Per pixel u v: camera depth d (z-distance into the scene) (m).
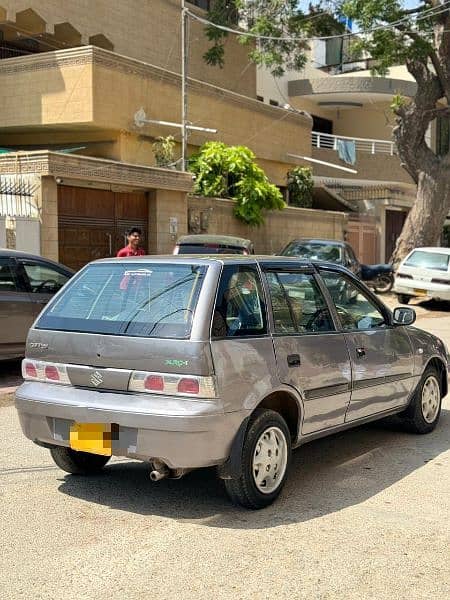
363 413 6.05
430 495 5.33
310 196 28.16
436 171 23.33
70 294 5.36
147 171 17.22
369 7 19.86
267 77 32.47
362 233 30.94
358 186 32.59
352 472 5.88
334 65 36.03
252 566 4.11
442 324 16.44
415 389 6.86
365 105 35.91
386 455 6.37
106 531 4.61
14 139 20.62
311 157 29.64
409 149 23.50
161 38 23.83
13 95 19.05
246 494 4.84
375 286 22.89
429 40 22.48
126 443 4.68
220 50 24.17
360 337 6.01
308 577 3.98
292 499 5.23
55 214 15.17
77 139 19.95
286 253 18.81
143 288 5.08
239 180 21.27
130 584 3.89
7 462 6.05
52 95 18.58
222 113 23.17
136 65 19.44
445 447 6.64
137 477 5.72
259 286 5.23
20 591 3.81
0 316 9.33
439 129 37.41
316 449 6.57
